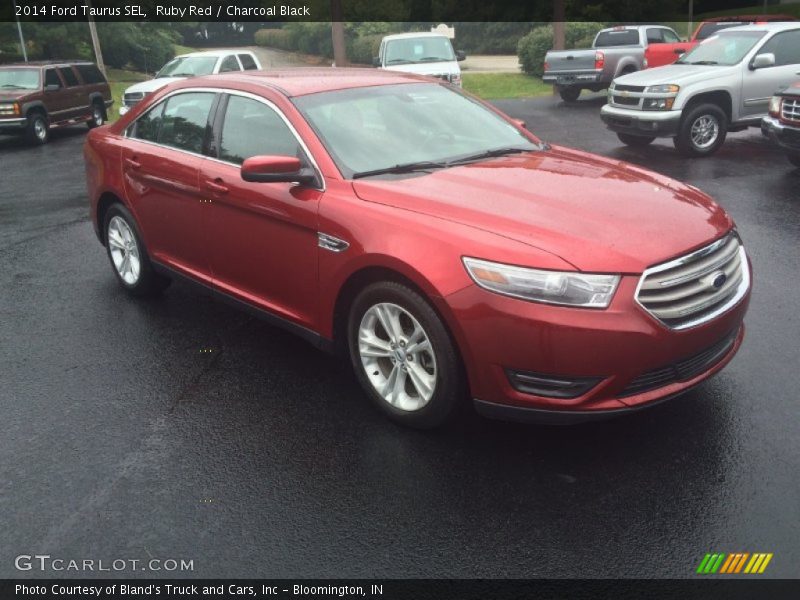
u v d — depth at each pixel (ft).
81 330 18.19
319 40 138.62
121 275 20.39
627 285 11.03
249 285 15.80
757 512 10.54
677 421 12.92
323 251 13.48
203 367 15.94
